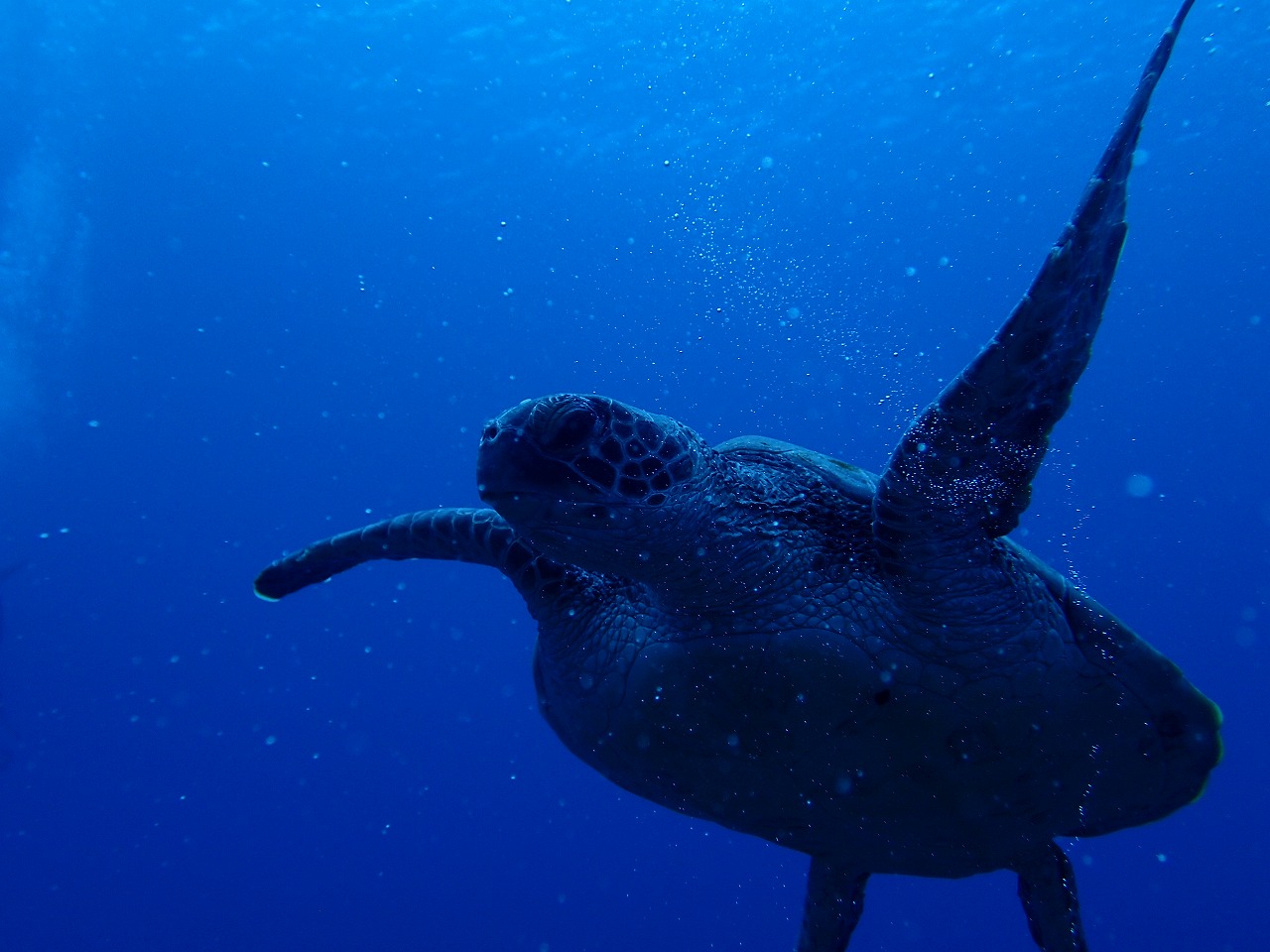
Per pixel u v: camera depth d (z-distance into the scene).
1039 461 2.38
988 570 2.59
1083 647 2.83
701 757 2.98
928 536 2.47
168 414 35.34
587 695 3.14
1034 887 3.81
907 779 2.90
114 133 23.09
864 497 2.88
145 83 21.62
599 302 29.67
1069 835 3.72
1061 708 2.80
